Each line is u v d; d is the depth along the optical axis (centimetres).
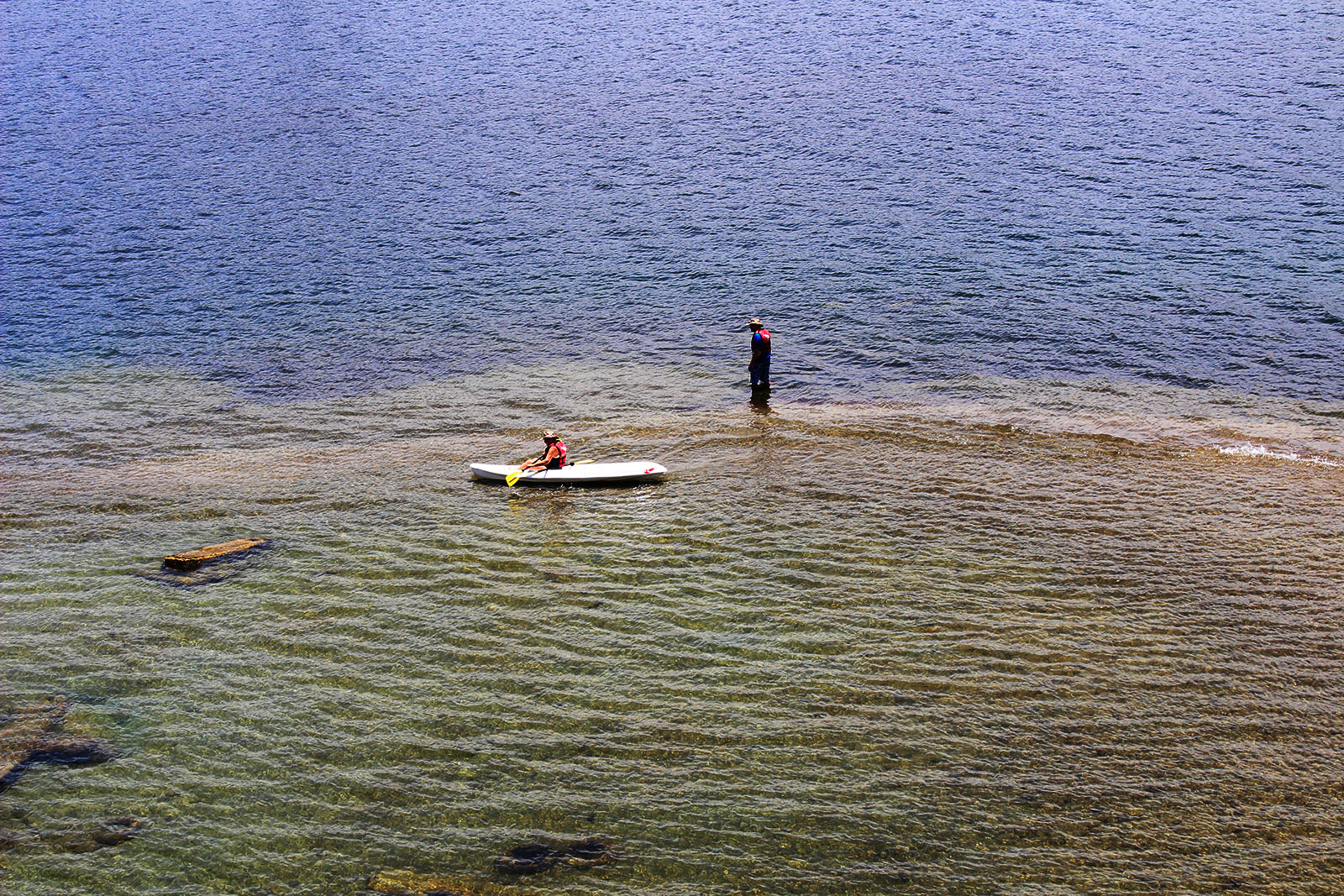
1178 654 2345
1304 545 2809
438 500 3231
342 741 2127
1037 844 1844
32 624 2539
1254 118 7350
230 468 3512
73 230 6106
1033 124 7525
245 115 8431
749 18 11394
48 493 3319
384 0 12975
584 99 8650
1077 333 4575
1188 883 1755
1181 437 3581
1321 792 1942
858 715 2173
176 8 12775
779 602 2592
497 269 5534
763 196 6462
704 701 2228
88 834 1902
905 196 6350
